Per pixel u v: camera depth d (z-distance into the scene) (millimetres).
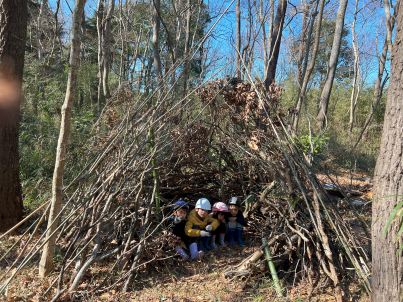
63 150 2959
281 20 8383
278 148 3852
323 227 3629
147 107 4363
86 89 13242
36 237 4113
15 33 4191
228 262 3803
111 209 3842
